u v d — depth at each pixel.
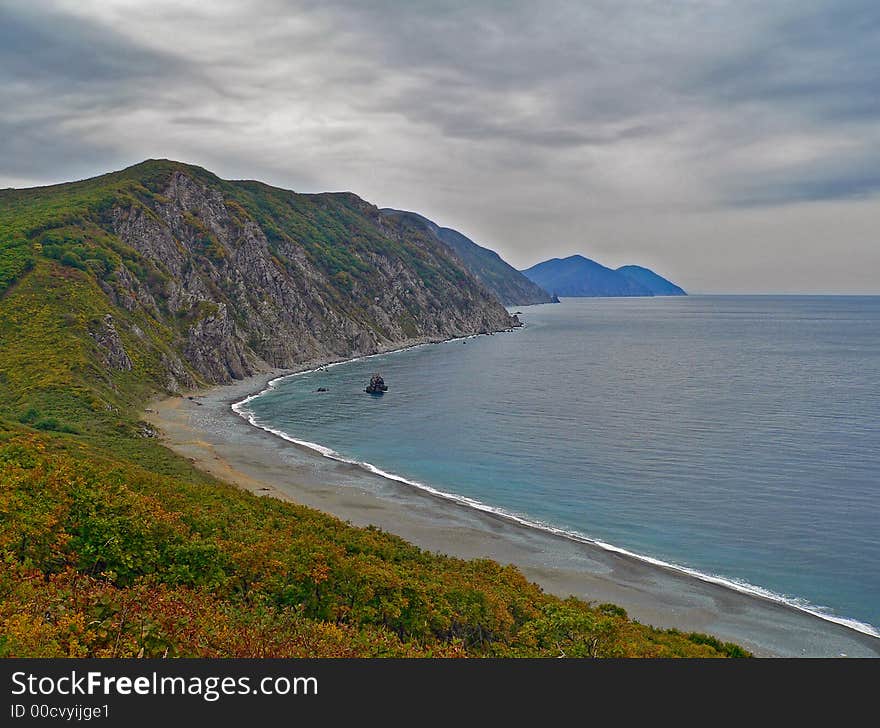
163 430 94.75
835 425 101.88
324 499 67.00
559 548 56.12
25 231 138.50
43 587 23.72
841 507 65.31
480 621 32.22
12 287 118.88
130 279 142.88
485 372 171.75
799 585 49.31
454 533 58.91
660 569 52.03
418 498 68.94
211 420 105.88
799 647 40.19
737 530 60.06
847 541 57.12
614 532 60.06
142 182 188.88
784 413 112.12
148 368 124.00
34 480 33.84
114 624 21.52
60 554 27.73
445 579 38.72
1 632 19.30
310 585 30.81
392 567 39.19
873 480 73.50
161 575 29.50
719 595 47.62
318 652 23.36
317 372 170.50
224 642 22.62
